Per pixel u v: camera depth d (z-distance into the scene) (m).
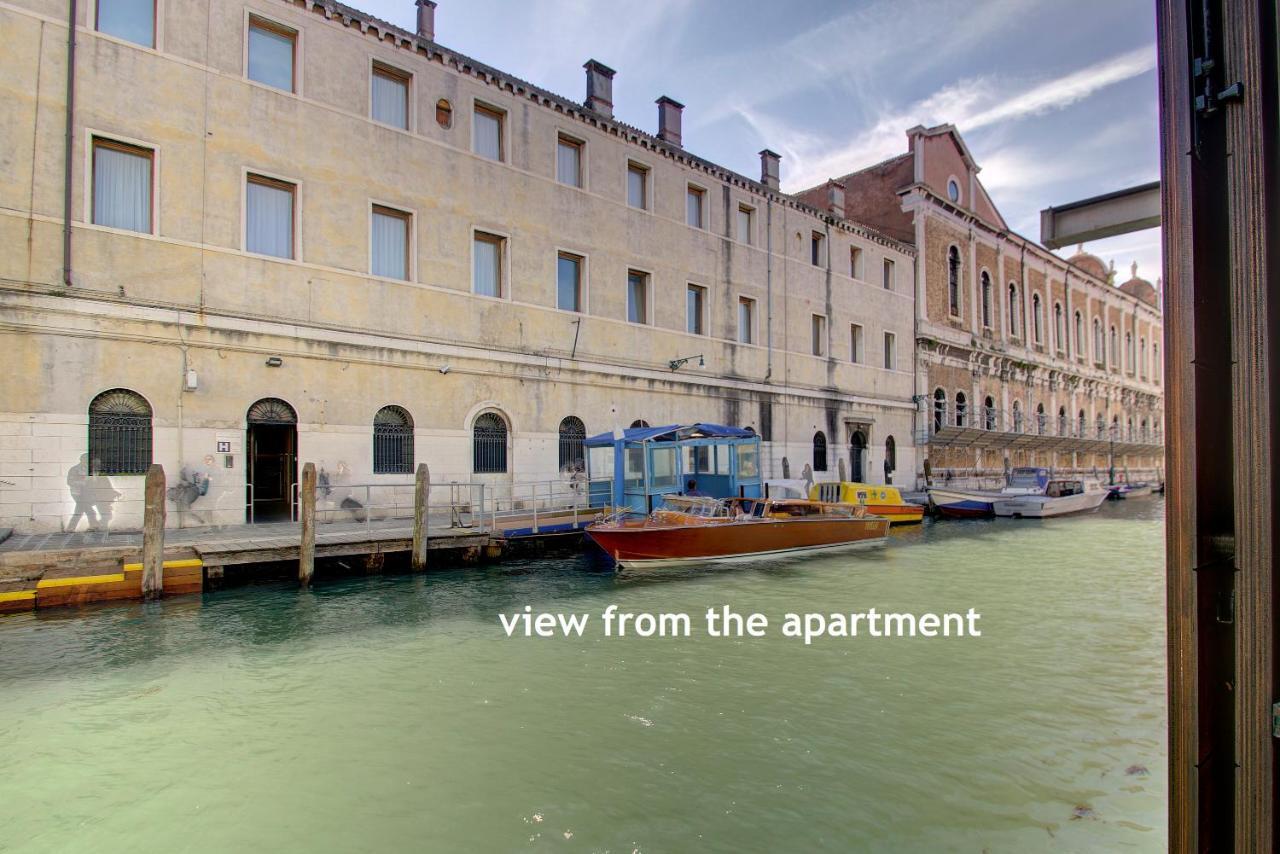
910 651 8.68
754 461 18.36
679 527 13.80
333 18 15.48
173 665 7.95
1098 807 5.05
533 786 5.39
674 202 22.31
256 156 14.38
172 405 13.23
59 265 12.28
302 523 11.30
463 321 17.19
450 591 11.70
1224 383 2.26
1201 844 2.19
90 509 12.42
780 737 6.20
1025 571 14.26
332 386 15.09
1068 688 7.38
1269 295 2.13
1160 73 2.35
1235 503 2.19
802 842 4.67
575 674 7.81
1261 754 2.12
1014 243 38.44
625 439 16.25
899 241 31.91
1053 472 36.38
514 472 17.84
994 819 4.91
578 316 19.44
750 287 24.58
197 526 13.38
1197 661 2.21
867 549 17.25
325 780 5.50
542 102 18.98
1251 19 2.19
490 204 17.84
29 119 12.18
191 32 13.77
